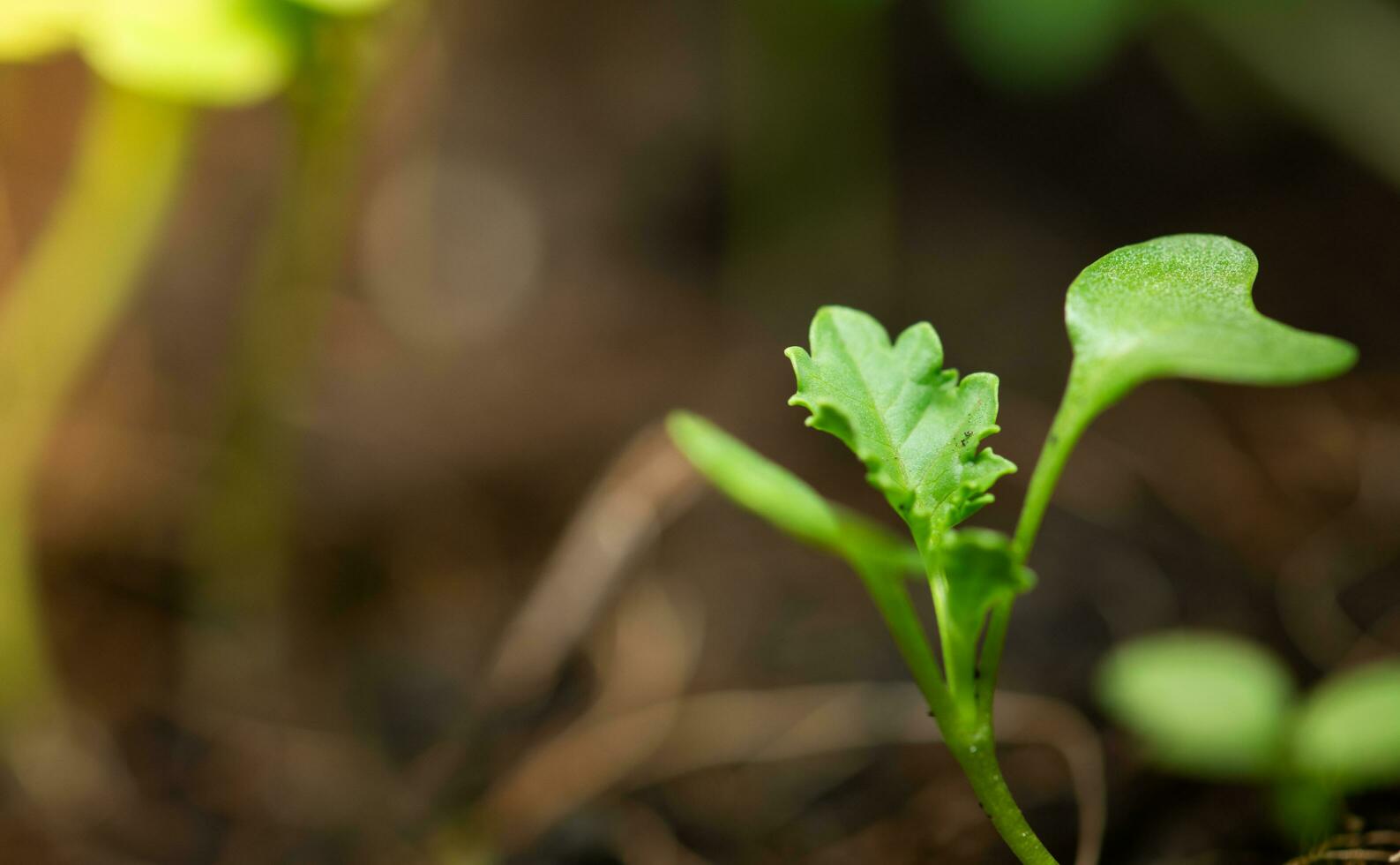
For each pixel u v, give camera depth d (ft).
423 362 1.33
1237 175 1.39
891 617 0.57
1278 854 0.67
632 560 0.83
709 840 0.72
